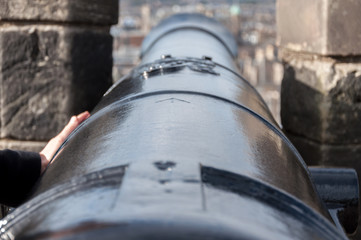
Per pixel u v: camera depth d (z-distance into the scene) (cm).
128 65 2861
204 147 149
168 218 102
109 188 125
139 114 180
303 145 380
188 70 250
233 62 359
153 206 108
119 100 214
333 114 361
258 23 7438
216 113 184
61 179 153
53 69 346
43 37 343
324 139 363
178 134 156
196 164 131
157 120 170
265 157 161
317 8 354
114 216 105
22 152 203
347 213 238
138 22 7238
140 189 116
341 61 359
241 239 100
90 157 156
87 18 348
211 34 432
